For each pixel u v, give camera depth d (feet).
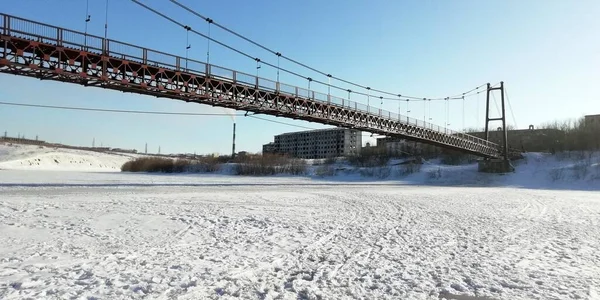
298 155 601.62
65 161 388.57
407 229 50.37
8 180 153.79
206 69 119.55
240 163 289.74
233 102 125.90
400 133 191.62
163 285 24.81
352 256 34.47
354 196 106.42
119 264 29.68
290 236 43.57
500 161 241.14
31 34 87.81
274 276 27.76
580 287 26.27
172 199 85.30
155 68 107.34
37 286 23.97
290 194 109.19
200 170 289.53
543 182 210.38
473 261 33.37
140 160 325.62
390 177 242.99
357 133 547.90
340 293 24.39
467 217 64.64
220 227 48.83
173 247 36.55
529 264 32.63
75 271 27.40
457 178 231.09
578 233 49.70
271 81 138.00
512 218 64.54
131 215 57.31
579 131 278.05
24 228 44.32
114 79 99.96
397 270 30.01
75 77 94.84
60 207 65.31
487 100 272.72
